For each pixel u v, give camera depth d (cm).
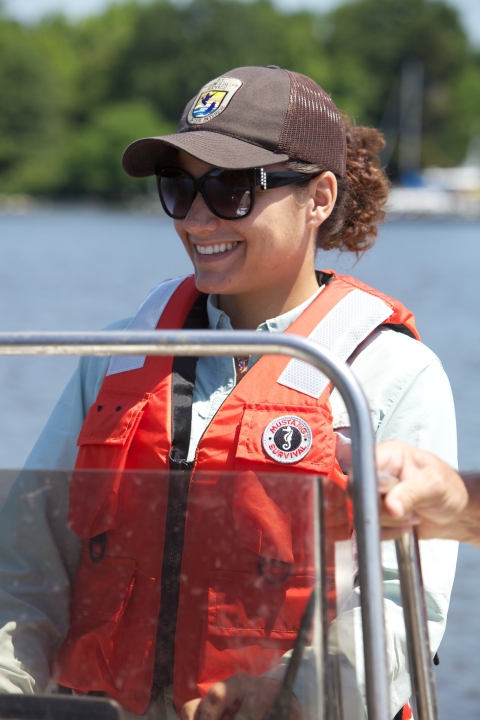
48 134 7662
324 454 201
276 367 210
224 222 222
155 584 175
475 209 6819
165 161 230
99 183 7575
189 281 251
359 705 162
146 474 175
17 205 7588
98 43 8456
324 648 161
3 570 181
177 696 173
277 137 221
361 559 148
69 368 1259
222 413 208
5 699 169
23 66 7606
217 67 8012
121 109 7762
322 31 8719
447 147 8131
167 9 8050
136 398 217
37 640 180
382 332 222
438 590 202
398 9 8556
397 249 3900
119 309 1919
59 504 179
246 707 165
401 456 156
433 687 158
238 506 168
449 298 2208
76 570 180
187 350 155
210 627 168
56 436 234
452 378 1297
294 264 230
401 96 8144
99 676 178
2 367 1259
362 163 249
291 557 163
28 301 1988
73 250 3600
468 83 8281
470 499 160
